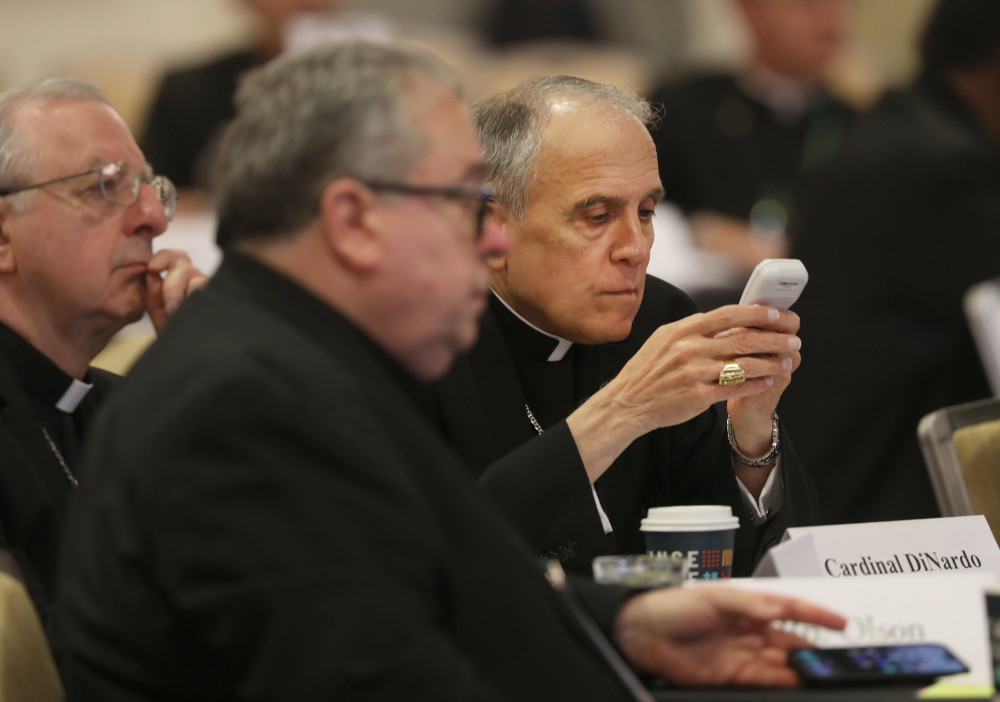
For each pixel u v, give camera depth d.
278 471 4.98
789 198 23.33
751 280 8.26
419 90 5.62
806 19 23.14
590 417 8.30
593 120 8.78
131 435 5.26
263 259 5.70
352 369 5.54
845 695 5.51
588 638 5.83
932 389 17.20
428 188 5.56
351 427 5.16
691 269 17.88
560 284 8.86
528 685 5.46
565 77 9.12
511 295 9.20
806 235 17.91
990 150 17.38
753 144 23.67
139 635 5.29
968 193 17.22
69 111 8.48
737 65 27.94
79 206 8.38
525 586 5.60
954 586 5.95
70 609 5.60
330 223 5.49
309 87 5.54
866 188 17.41
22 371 8.58
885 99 18.36
